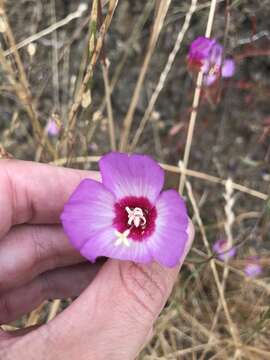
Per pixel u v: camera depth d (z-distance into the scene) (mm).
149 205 126
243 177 241
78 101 162
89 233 122
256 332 186
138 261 119
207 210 236
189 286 214
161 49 252
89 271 168
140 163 122
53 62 250
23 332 131
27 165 148
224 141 246
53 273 167
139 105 250
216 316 195
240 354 192
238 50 244
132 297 126
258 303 203
